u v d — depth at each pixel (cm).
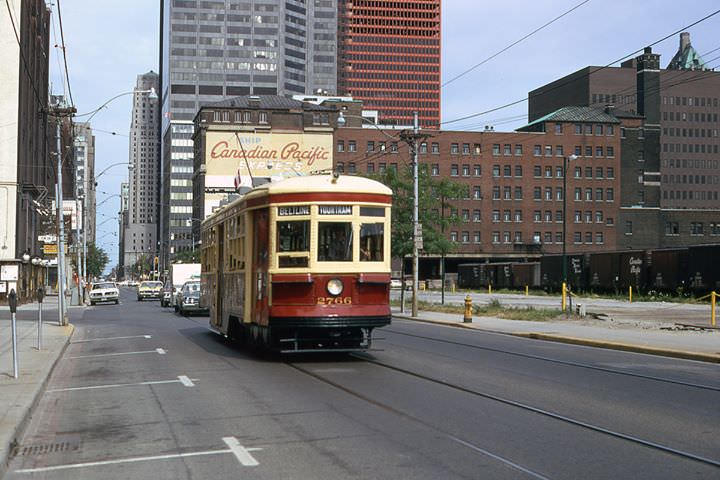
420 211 4219
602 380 1261
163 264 15188
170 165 15500
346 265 1503
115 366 1566
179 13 16325
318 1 18588
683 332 2309
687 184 16600
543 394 1103
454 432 834
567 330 2406
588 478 641
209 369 1455
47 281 7288
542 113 14925
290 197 1517
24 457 761
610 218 11475
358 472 668
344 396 1094
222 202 2288
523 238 11231
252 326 1672
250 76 16562
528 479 639
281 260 1510
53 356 1662
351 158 11300
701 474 654
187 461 724
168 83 16300
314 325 1480
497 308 3616
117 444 812
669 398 1070
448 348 1859
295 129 11762
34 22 5991
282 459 722
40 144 6372
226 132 11631
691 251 4766
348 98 12681
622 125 12094
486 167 11212
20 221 5234
